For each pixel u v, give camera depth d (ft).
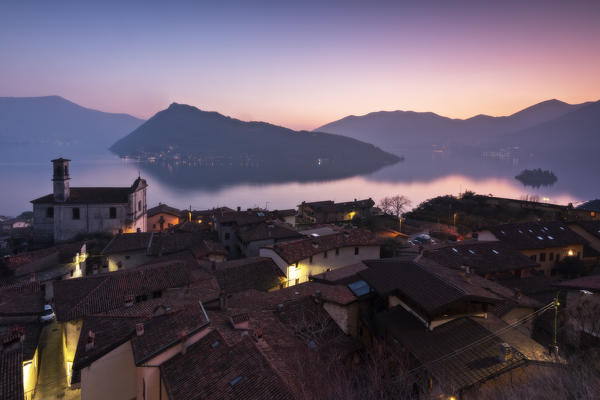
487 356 71.82
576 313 91.25
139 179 287.07
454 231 284.41
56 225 255.50
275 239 229.04
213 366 70.69
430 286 92.68
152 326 85.46
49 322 136.87
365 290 117.39
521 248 167.32
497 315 94.27
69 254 196.34
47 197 266.77
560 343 88.33
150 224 337.31
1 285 157.48
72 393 98.37
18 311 124.98
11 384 71.15
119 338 84.64
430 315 83.51
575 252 179.52
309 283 134.92
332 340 97.19
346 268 151.53
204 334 80.53
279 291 126.62
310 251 173.27
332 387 64.80
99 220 259.39
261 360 68.69
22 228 309.63
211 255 199.82
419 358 75.51
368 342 105.40
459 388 64.08
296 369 70.79
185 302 105.60
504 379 65.82
